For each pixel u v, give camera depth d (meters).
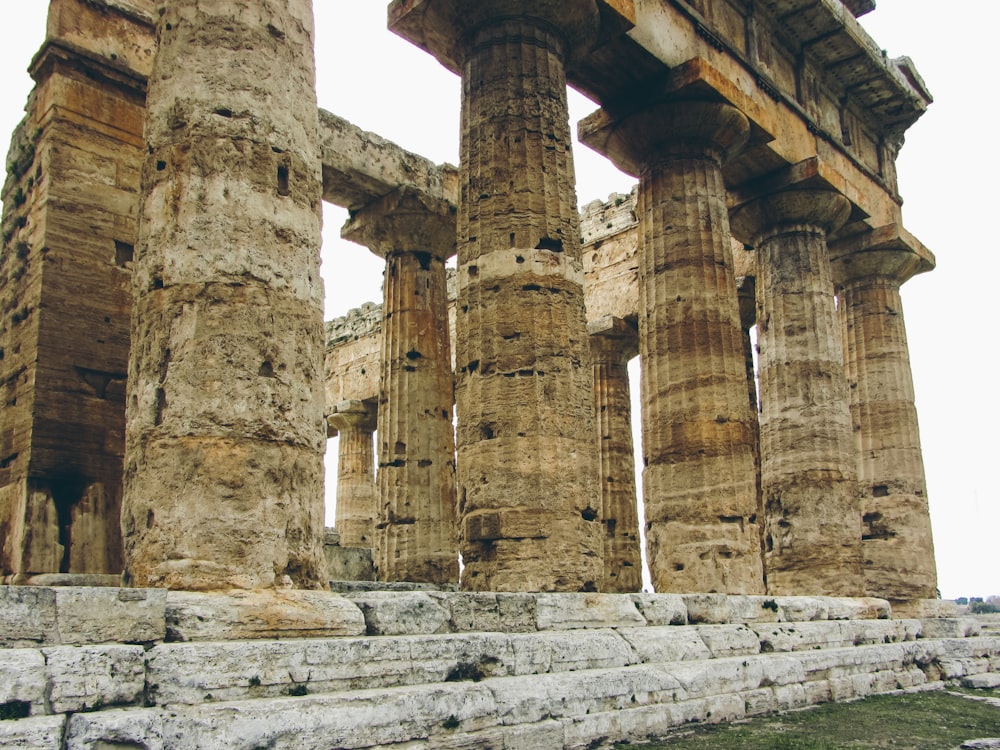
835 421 17.88
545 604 10.11
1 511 11.38
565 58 14.08
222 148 8.83
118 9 12.84
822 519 17.34
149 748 5.98
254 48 9.23
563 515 11.54
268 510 8.23
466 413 12.23
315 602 7.98
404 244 19.34
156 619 6.96
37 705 5.83
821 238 18.88
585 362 12.47
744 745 9.35
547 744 8.40
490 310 12.31
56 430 11.28
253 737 6.39
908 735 10.56
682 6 15.73
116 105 12.61
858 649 14.53
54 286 11.60
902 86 20.73
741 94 16.03
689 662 11.12
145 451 8.23
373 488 28.97
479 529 11.56
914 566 20.16
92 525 11.36
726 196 19.00
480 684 8.14
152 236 8.77
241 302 8.53
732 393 14.98
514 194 12.63
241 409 8.29
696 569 14.23
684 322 15.23
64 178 11.96
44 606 6.33
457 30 13.74
